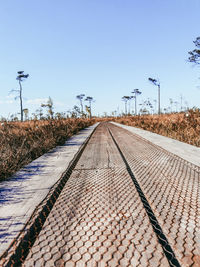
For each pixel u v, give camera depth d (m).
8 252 1.53
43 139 6.98
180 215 2.08
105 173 3.71
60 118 12.67
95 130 16.62
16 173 3.75
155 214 2.11
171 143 6.98
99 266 1.38
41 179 3.35
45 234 1.81
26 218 2.05
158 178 3.31
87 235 1.77
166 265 1.37
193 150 5.58
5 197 2.62
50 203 2.48
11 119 8.38
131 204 2.36
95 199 2.55
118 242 1.65
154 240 1.66
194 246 1.57
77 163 4.61
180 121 11.10
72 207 2.34
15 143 5.77
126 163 4.42
